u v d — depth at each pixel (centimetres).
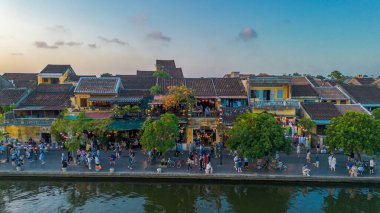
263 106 4084
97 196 2680
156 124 3083
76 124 3497
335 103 4791
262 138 2925
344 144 2962
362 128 2972
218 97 4241
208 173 2952
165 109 4019
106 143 3884
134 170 3053
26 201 2567
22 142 4119
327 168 3141
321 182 2864
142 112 4106
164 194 2725
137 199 2623
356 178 2844
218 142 3875
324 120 3994
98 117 4031
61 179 2992
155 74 6159
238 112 4116
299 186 2873
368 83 6719
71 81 5731
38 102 4519
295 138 3962
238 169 3023
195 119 3959
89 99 4162
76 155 3497
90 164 3095
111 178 2975
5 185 2912
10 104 4369
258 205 2519
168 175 2942
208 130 4003
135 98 4191
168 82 4847
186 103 3984
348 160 3266
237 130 3056
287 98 4422
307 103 4366
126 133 3934
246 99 4338
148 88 4759
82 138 3450
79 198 2636
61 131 3588
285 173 2970
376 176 2886
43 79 6300
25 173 2994
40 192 2759
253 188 2856
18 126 4128
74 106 4331
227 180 2917
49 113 4391
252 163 3322
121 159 3469
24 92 4684
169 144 3111
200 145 3638
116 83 4547
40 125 4109
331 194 2722
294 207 2484
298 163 3322
